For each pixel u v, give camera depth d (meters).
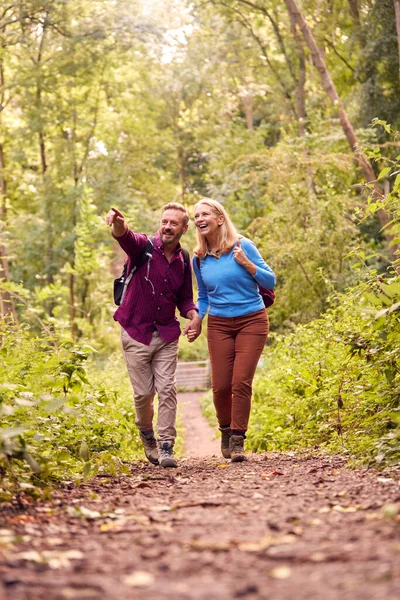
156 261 6.73
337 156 21.44
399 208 6.63
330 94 22.28
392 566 2.58
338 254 19.70
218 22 32.62
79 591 2.47
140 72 38.69
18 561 2.83
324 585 2.46
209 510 4.08
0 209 37.25
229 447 7.49
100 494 4.89
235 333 7.14
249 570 2.72
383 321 5.89
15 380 6.79
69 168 36.31
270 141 43.38
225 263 7.03
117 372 19.33
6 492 4.39
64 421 6.93
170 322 6.89
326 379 9.22
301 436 9.68
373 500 4.08
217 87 40.34
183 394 34.28
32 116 33.91
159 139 41.75
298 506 4.05
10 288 16.72
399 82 24.25
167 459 6.76
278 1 28.41
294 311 20.12
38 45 33.41
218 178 36.91
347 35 26.83
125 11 31.94
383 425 6.87
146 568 2.80
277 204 22.59
